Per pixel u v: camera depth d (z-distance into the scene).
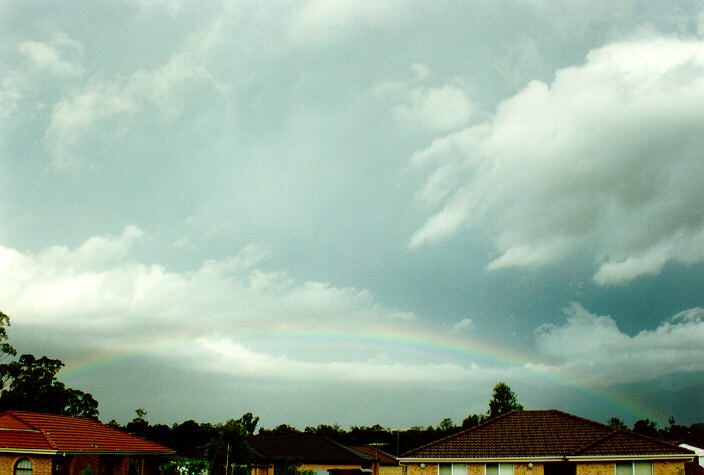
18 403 70.19
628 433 37.56
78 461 36.75
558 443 38.34
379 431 116.69
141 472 42.88
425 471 38.66
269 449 51.91
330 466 51.31
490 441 39.53
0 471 33.47
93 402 77.88
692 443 55.34
